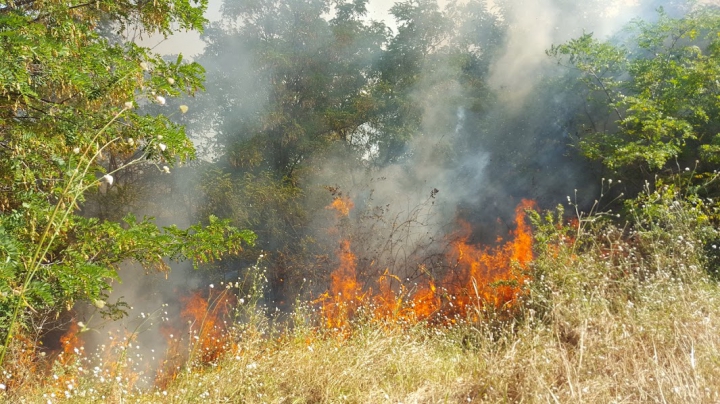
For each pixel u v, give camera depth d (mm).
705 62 11773
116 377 3922
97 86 4988
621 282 5000
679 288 4484
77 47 4984
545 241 6652
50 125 4914
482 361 3812
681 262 5449
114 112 4945
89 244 4914
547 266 5855
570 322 4094
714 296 4539
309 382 3777
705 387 2666
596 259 6121
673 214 6645
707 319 3469
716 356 3000
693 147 11977
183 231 5508
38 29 4363
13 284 3197
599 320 3982
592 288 5062
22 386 4012
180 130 4984
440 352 4957
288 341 4758
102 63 4980
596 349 3445
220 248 5613
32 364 4570
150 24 5699
